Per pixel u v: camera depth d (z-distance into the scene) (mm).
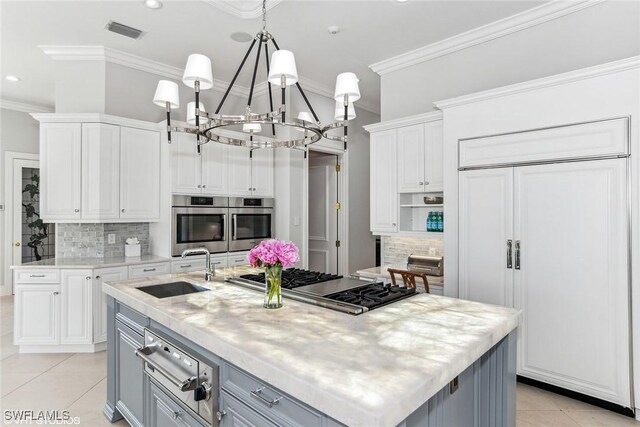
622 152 2354
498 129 2906
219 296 2127
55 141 3639
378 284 2350
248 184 4535
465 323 1629
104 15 3168
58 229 3859
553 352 2643
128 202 3797
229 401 1440
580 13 2902
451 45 3607
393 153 3844
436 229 3682
